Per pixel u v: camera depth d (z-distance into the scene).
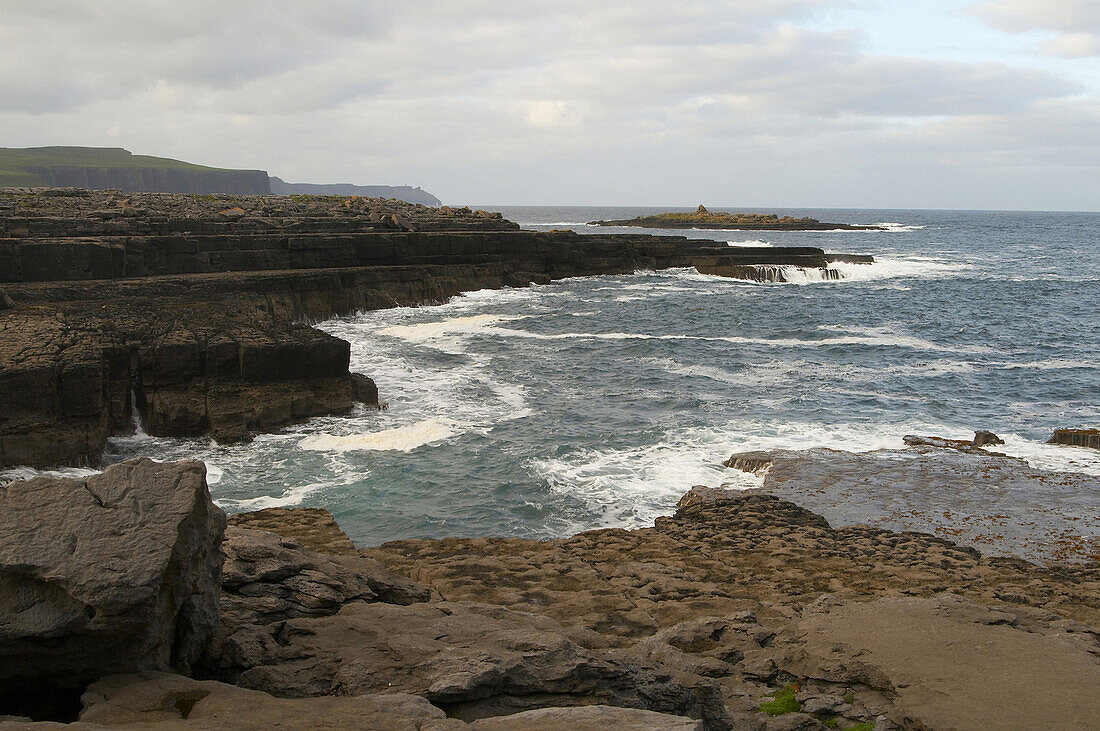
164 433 23.81
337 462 21.91
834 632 9.77
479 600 12.16
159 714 6.26
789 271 69.19
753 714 8.23
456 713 6.84
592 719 6.30
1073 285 67.06
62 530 6.78
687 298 56.41
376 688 7.05
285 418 24.84
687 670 9.18
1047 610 12.14
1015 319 49.41
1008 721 7.60
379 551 15.27
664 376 32.41
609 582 13.28
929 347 39.84
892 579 13.85
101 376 22.17
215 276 40.03
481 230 70.75
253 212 57.94
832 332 43.66
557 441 23.64
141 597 6.48
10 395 20.61
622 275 68.31
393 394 28.77
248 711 6.28
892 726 7.90
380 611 8.99
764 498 18.73
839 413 27.11
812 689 8.84
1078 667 8.69
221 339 25.39
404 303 50.56
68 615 6.50
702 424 25.45
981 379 32.91
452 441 23.61
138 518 6.98
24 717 6.79
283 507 18.89
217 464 21.75
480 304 52.41
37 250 35.38
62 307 29.58
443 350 37.22
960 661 8.85
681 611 11.72
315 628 8.39
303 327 29.08
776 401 28.56
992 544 16.69
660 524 17.64
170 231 46.12
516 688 7.22
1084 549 16.44
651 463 21.86
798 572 14.18
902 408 28.02
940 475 20.64
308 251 48.50
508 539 16.33
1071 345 41.19
